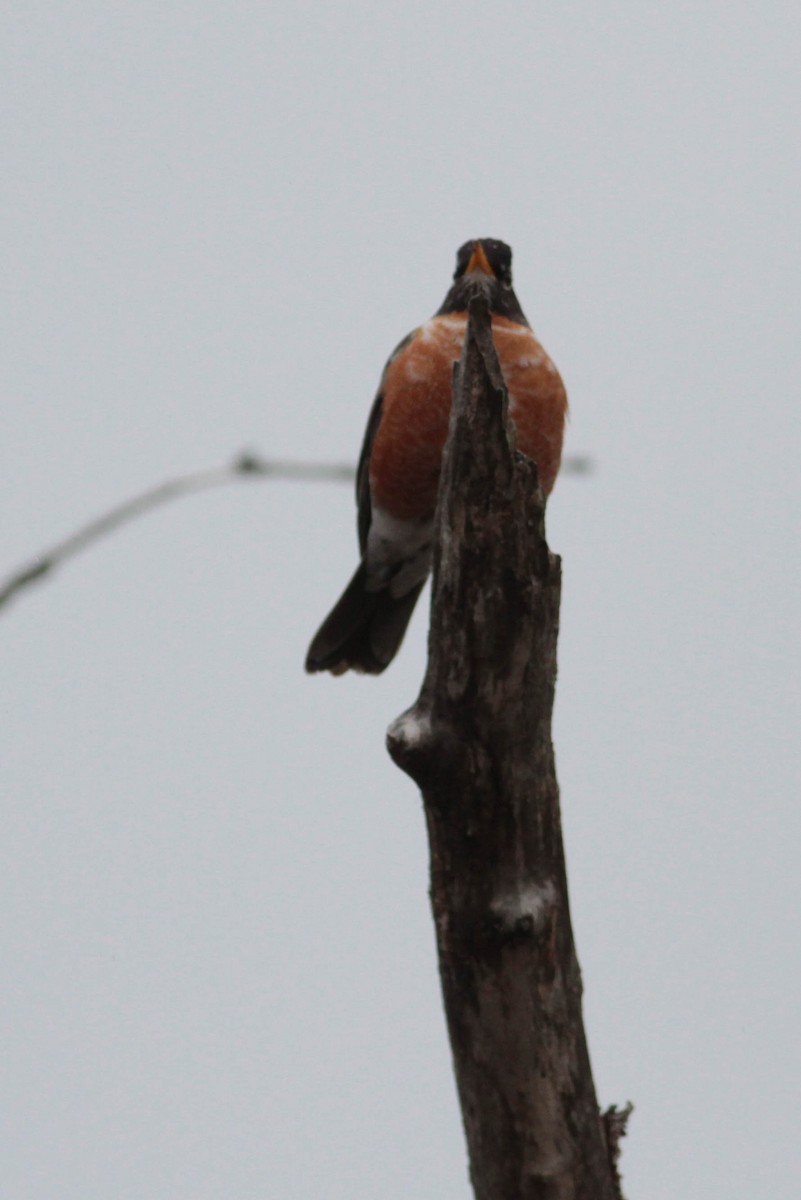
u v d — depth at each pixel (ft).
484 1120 24.81
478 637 24.39
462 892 24.64
